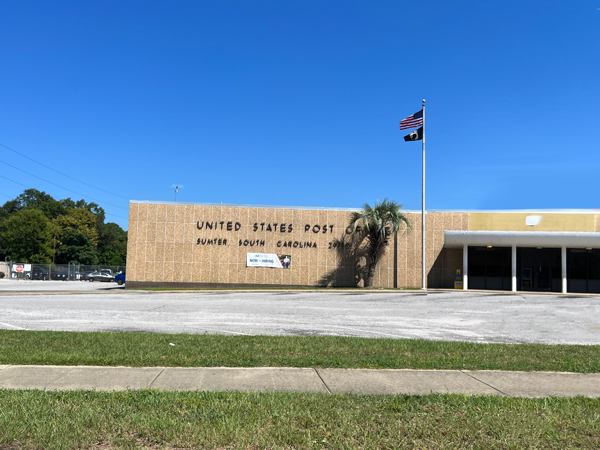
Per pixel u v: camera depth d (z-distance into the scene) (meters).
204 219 36.16
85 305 20.62
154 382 7.17
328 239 36.50
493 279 36.47
